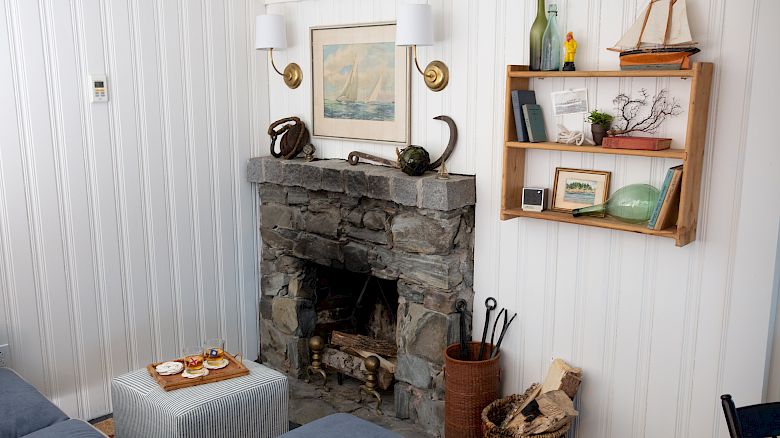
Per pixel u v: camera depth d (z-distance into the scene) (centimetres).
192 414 270
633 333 290
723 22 248
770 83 240
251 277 418
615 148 263
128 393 290
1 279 315
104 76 335
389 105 351
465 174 329
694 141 248
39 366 333
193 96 372
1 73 304
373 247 352
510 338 329
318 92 381
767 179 245
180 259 380
